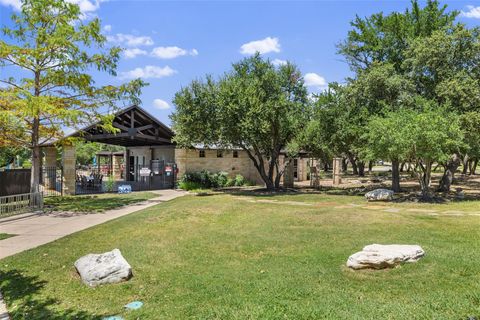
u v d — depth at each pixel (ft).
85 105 45.16
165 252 22.63
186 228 30.53
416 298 14.23
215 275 17.94
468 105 50.98
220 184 79.41
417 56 56.90
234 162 84.99
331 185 84.53
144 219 34.68
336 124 63.16
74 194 61.21
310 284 16.25
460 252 20.72
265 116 59.41
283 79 67.00
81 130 54.90
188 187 71.51
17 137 46.19
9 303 15.11
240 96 57.67
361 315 12.80
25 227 32.12
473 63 54.70
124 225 31.89
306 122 67.46
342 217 33.65
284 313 13.21
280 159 82.64
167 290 16.08
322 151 69.26
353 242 24.04
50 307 14.52
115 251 19.11
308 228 29.35
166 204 46.57
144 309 14.01
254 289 15.80
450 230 27.53
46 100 38.52
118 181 96.22
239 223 32.73
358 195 59.52
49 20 43.34
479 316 12.44
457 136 44.86
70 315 13.65
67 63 41.88
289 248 23.15
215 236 27.22
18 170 53.06
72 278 18.03
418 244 22.98
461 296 14.20
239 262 20.33
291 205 44.78
